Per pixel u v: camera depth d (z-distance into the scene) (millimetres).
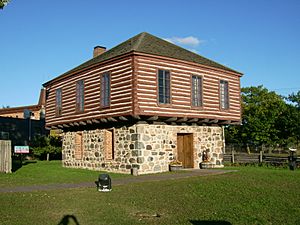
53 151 33031
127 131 19344
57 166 24969
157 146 19438
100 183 12891
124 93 18422
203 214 9531
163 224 8469
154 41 21781
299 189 13711
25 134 37594
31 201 10836
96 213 9438
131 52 18031
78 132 23734
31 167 23766
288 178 16688
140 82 18094
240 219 9133
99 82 20391
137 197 11641
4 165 19578
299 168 22188
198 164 21797
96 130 21844
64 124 23844
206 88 21391
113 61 19344
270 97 44344
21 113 47688
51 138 34250
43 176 17828
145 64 18438
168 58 19266
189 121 20719
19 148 24984
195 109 20469
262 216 9570
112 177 17062
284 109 40188
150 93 18391
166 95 19172
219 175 17547
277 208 10523
